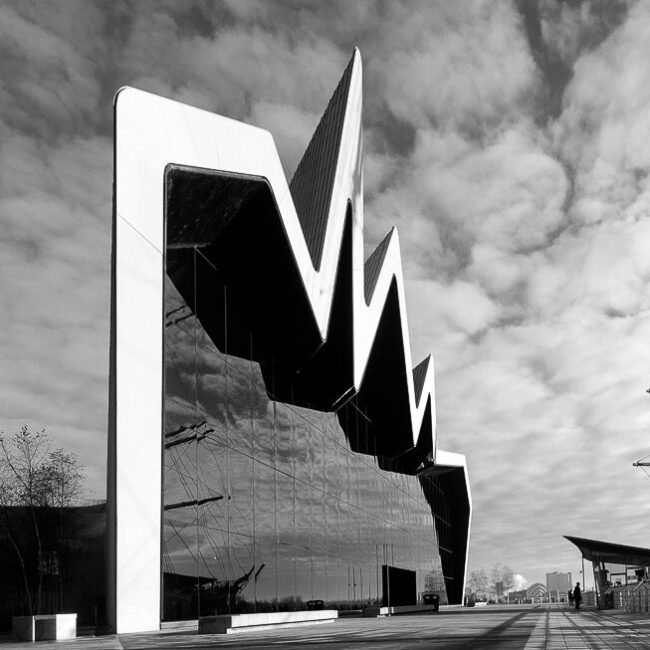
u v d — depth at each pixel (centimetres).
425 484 5169
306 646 1077
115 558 1525
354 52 3066
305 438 2753
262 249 2234
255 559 2197
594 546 3634
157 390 1688
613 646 1035
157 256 1742
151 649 1023
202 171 1867
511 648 1002
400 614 3662
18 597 1766
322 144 3027
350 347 2819
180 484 1797
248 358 2331
